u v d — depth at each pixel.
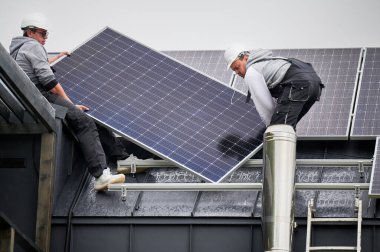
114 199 22.88
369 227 21.91
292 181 21.89
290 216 21.53
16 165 22.81
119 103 24.47
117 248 22.25
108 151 24.34
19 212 22.55
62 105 23.47
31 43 23.61
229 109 24.53
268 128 22.42
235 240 22.11
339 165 23.61
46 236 22.19
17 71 20.84
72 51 25.92
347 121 24.88
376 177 22.30
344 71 26.45
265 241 21.42
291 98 22.58
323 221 21.59
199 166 22.91
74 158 24.19
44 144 22.75
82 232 22.41
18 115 22.58
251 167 23.98
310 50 27.27
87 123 23.45
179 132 23.78
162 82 25.16
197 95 24.86
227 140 23.66
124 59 25.75
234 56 23.59
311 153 24.70
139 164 23.98
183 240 22.17
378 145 23.48
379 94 25.62
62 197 23.05
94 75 25.22
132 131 23.72
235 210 22.34
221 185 22.44
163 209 22.47
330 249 21.06
